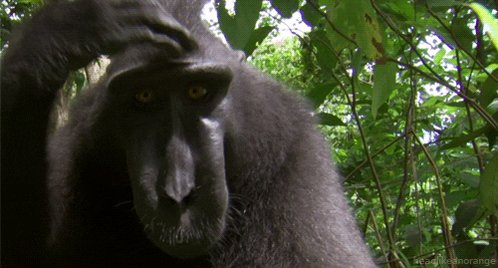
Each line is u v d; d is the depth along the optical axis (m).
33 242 3.14
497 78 4.58
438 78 4.59
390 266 5.37
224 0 3.74
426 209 6.41
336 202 3.59
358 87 5.35
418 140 5.23
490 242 5.05
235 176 3.39
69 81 3.74
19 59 2.88
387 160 6.48
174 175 2.88
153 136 2.98
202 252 2.98
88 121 3.33
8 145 3.03
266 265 3.38
